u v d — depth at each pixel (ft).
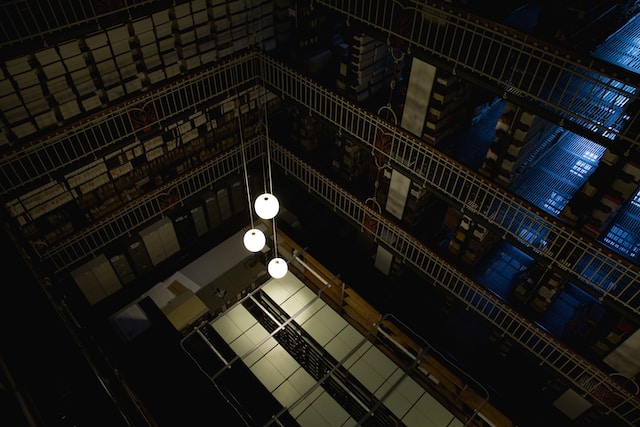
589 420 27.61
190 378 28.81
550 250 22.11
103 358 22.07
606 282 21.31
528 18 22.48
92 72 25.30
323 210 40.32
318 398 24.12
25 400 9.89
